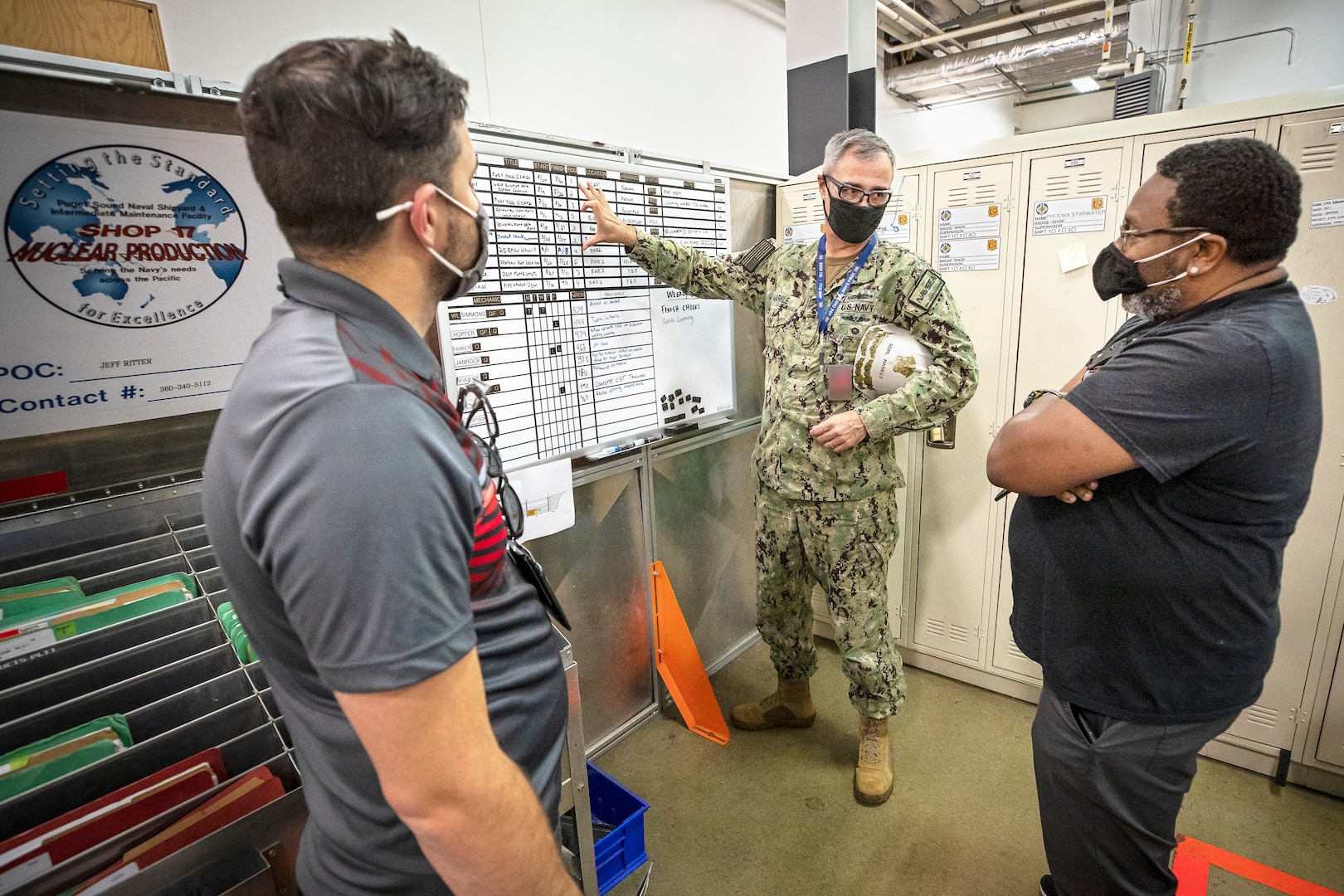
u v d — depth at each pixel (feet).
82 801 2.52
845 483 5.38
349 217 1.76
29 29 3.07
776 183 7.48
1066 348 6.07
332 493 1.49
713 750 6.52
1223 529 3.07
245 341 3.94
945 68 15.72
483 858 1.73
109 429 3.55
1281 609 5.61
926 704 7.09
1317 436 3.12
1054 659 3.56
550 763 2.50
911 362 5.02
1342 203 4.83
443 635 1.61
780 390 5.65
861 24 7.14
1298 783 5.82
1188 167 3.02
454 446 1.79
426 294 2.06
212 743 2.80
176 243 3.61
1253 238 2.93
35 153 3.14
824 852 5.30
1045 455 3.28
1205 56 16.33
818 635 8.58
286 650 1.83
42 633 2.76
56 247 3.26
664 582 6.69
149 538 3.56
